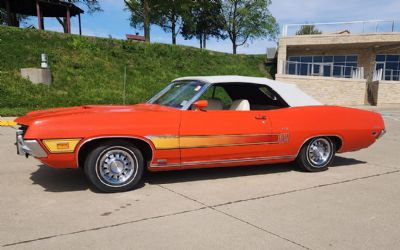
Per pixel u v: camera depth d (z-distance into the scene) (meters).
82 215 3.94
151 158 4.80
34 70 16.19
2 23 35.84
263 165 6.47
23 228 3.58
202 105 4.94
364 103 27.78
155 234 3.51
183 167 5.00
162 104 5.40
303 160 5.93
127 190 4.79
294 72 27.83
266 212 4.17
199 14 44.44
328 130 5.90
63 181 5.18
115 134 4.49
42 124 4.30
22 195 4.56
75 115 4.47
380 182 5.59
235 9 41.28
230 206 4.34
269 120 5.47
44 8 25.02
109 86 18.52
